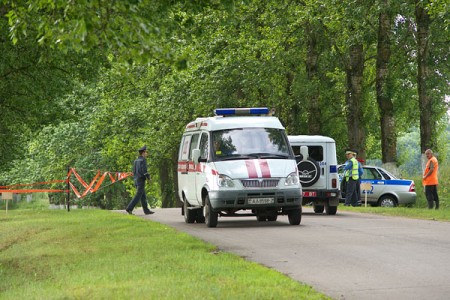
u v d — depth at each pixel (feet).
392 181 211.82
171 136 291.58
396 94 262.26
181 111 271.69
